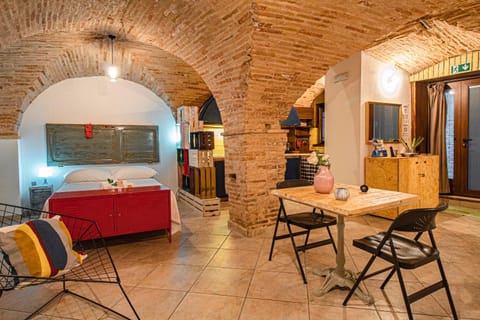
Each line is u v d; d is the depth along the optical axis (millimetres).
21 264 1868
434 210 1898
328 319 2049
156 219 3619
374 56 4734
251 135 3848
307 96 7492
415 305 2207
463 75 4930
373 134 4727
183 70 5594
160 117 6512
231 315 2105
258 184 3936
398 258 1952
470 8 3223
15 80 4652
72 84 5746
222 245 3527
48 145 5559
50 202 3184
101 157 5973
